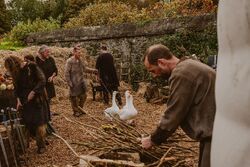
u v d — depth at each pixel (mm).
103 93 14016
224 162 1182
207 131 2951
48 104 9219
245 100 1113
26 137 8008
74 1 27516
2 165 6809
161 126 3092
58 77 15531
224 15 1213
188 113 3055
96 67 13977
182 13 17562
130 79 17234
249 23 1102
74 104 11727
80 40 18531
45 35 19750
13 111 7434
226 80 1205
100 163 4453
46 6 28516
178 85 3016
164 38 16109
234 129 1154
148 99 14312
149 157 4676
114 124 5445
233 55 1186
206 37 15234
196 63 3080
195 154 4762
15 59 7730
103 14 21703
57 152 7992
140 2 26859
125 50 17438
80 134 9359
